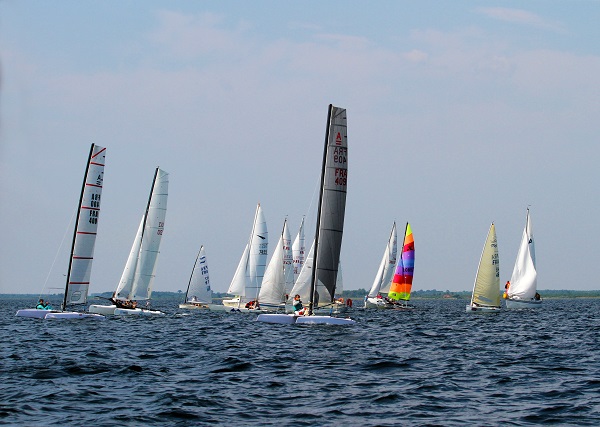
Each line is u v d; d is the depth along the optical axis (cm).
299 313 9669
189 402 4094
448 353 6931
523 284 17862
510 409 4084
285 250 16062
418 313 17525
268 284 15075
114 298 12688
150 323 11062
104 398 4194
